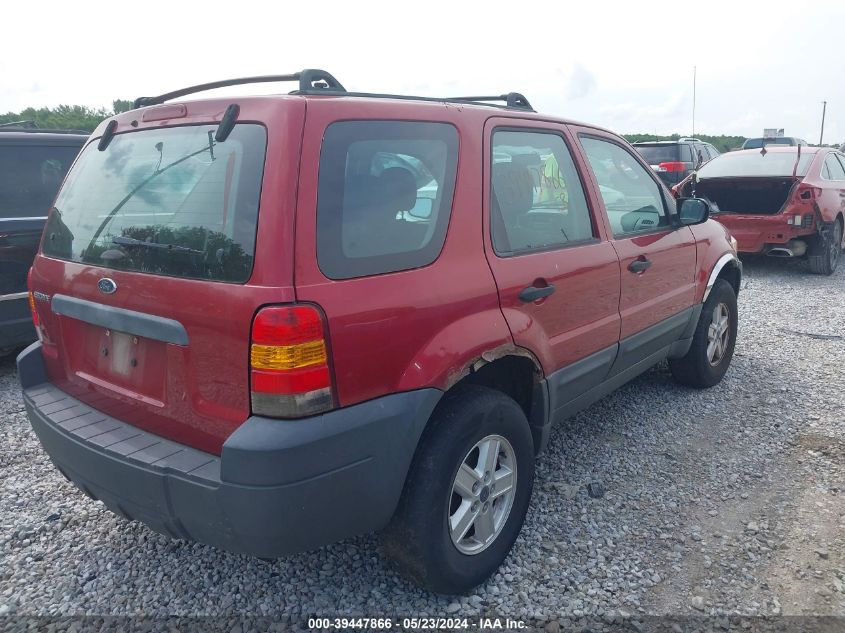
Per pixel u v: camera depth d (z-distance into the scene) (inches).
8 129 235.1
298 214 87.9
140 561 122.6
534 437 130.2
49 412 112.8
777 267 412.2
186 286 92.7
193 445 97.0
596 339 140.5
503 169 121.8
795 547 124.3
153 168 103.3
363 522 95.4
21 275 215.3
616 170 158.1
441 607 110.3
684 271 175.6
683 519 134.0
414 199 103.0
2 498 144.1
